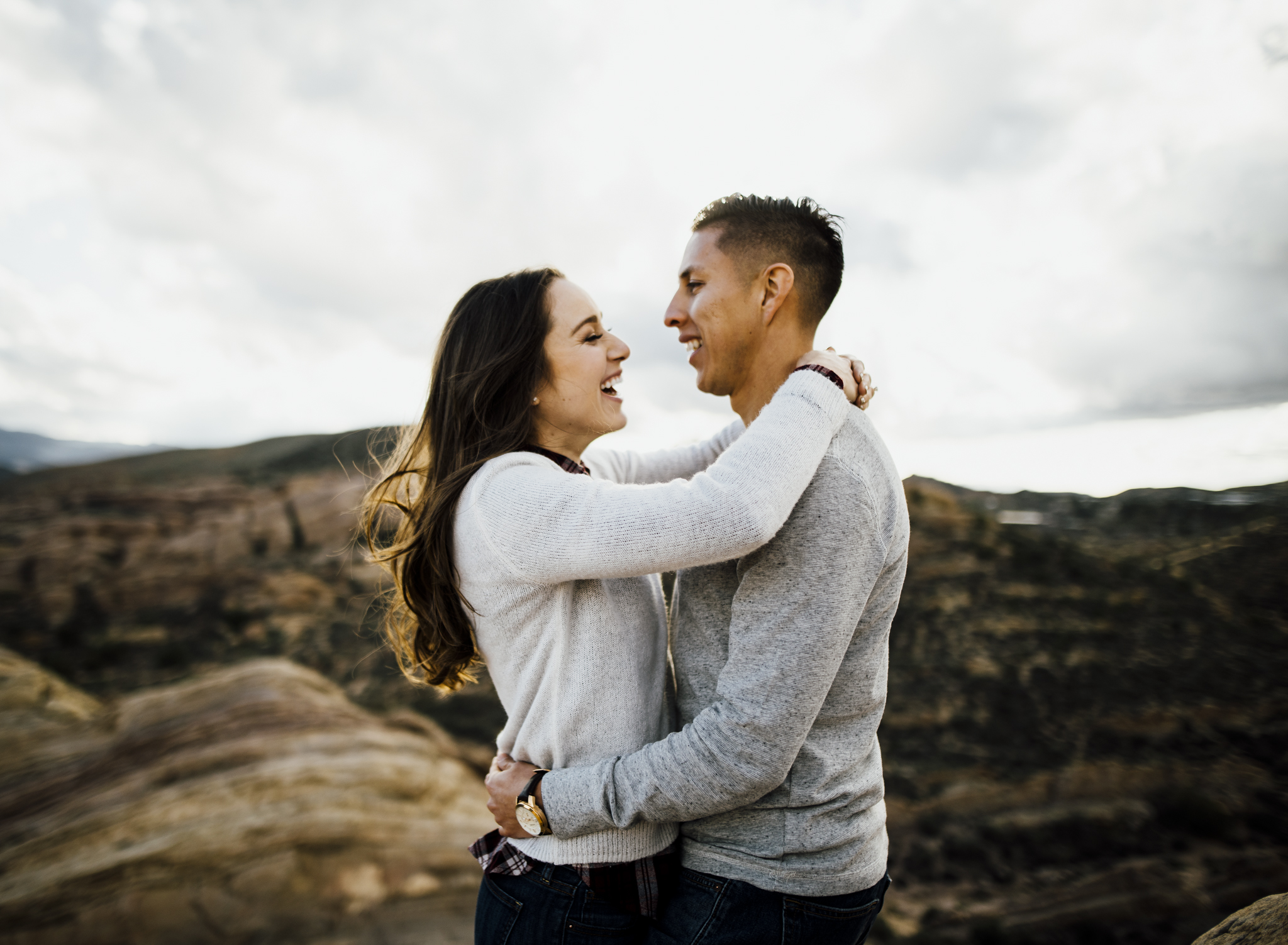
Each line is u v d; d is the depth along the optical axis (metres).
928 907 19.02
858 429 1.47
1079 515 89.62
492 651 1.54
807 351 1.71
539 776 1.43
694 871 1.43
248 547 51.59
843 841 1.39
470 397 1.57
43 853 5.81
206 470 87.88
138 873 5.31
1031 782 25.02
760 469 1.25
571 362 1.61
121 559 50.22
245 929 5.04
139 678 33.91
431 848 6.33
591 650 1.42
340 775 7.21
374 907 5.43
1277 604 41.03
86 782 7.34
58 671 35.16
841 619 1.28
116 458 95.31
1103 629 35.59
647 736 1.47
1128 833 22.28
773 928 1.35
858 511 1.32
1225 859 20.64
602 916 1.39
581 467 1.71
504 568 1.40
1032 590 38.84
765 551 1.33
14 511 59.75
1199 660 32.91
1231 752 26.77
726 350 1.70
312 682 9.77
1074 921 17.83
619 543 1.25
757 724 1.24
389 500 1.85
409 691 28.25
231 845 5.70
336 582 43.81
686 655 1.53
